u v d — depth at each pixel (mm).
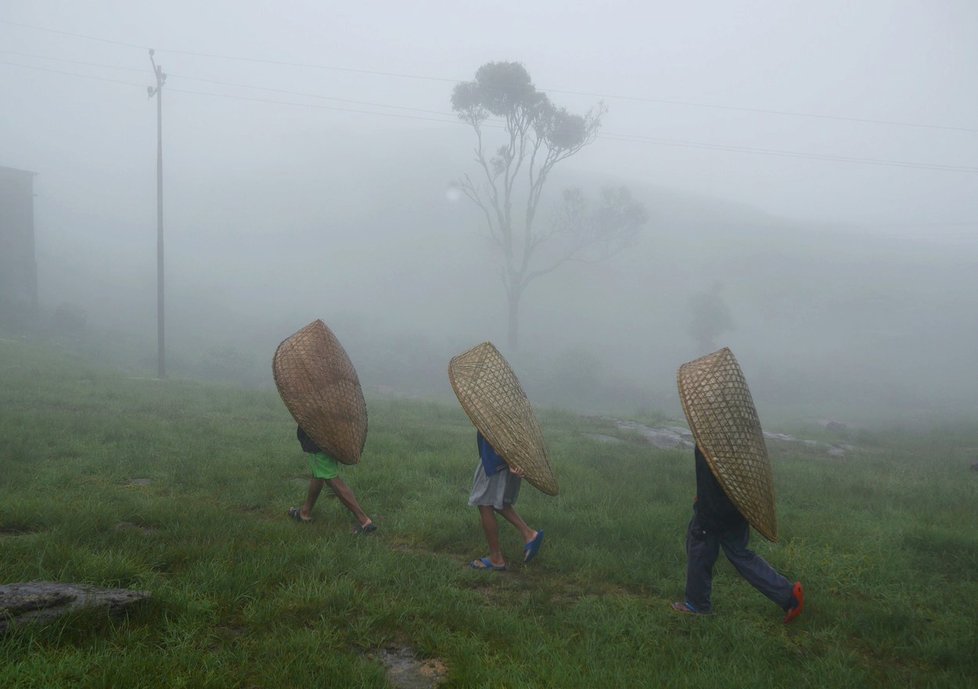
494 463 5977
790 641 4973
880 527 8156
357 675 3801
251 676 3764
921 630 5277
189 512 6688
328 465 6828
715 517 5156
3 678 3367
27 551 5145
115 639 3955
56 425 11203
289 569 5340
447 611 4852
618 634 4859
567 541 6844
